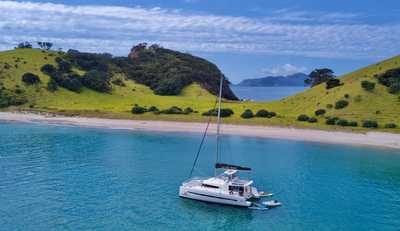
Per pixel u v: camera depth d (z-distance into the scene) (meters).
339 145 94.31
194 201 52.84
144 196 54.50
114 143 93.94
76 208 49.25
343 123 112.56
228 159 78.44
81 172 66.25
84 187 57.97
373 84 130.75
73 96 167.50
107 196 54.09
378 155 83.56
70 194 54.59
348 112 121.88
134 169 69.00
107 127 119.69
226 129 114.19
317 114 125.88
